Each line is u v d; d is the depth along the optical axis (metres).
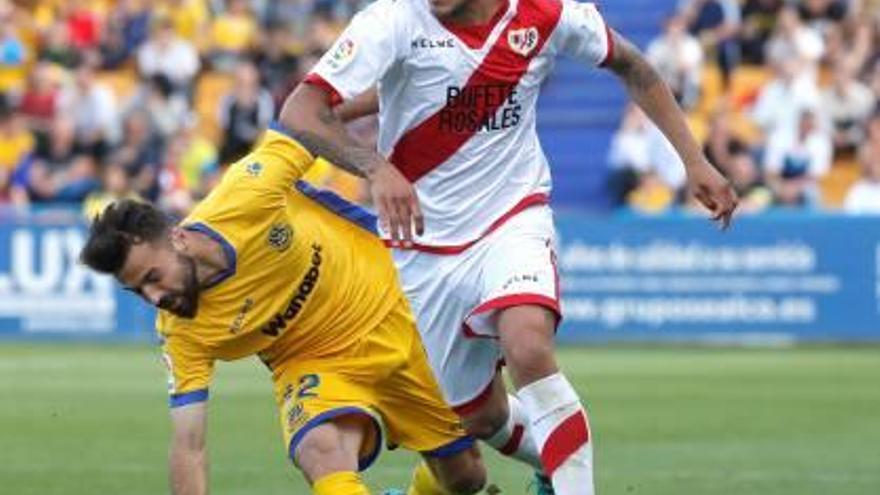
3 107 63.75
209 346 19.58
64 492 25.88
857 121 57.31
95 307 55.19
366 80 19.73
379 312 20.64
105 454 29.94
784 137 56.66
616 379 42.25
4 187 62.41
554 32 20.47
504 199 20.77
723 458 29.02
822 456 29.23
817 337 50.75
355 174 19.47
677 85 60.34
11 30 69.19
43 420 35.06
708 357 47.94
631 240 51.78
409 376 20.98
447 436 21.56
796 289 50.81
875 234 50.22
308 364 20.33
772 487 25.92
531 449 22.03
